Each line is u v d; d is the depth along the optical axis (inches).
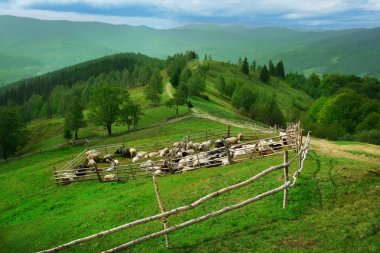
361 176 805.9
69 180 1565.0
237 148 1389.0
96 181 1476.4
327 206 700.0
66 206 1222.9
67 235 905.5
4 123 4180.6
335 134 3555.6
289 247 565.3
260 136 1766.7
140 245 692.1
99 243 778.8
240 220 695.7
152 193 1070.4
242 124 3024.1
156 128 3440.0
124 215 924.6
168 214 626.2
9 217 1274.6
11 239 1005.8
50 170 1919.3
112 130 4692.4
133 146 2050.9
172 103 4217.5
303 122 4736.7
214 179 1031.6
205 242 635.5
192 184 1045.2
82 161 1857.8
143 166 1432.1
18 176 1971.0
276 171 951.0
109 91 3917.3
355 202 696.4
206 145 1619.1
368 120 3622.0
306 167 929.5
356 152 1222.9
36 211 1258.6
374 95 7381.9
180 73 6707.7
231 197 831.7
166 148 1760.6
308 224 634.2
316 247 555.5
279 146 1299.2
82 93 7632.9
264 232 630.5
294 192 767.1
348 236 573.3
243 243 605.0
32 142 5433.1
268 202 748.0
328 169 882.8
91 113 4023.1
